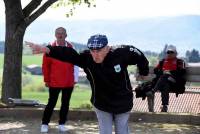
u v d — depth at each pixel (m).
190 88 13.65
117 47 6.67
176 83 12.36
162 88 12.34
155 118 11.77
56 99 10.27
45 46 6.71
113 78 6.61
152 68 13.12
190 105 13.65
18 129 10.59
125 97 6.68
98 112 6.73
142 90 11.84
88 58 6.65
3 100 13.73
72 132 10.45
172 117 11.73
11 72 13.73
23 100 12.43
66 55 6.68
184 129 11.01
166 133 10.52
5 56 13.82
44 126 10.33
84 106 13.99
